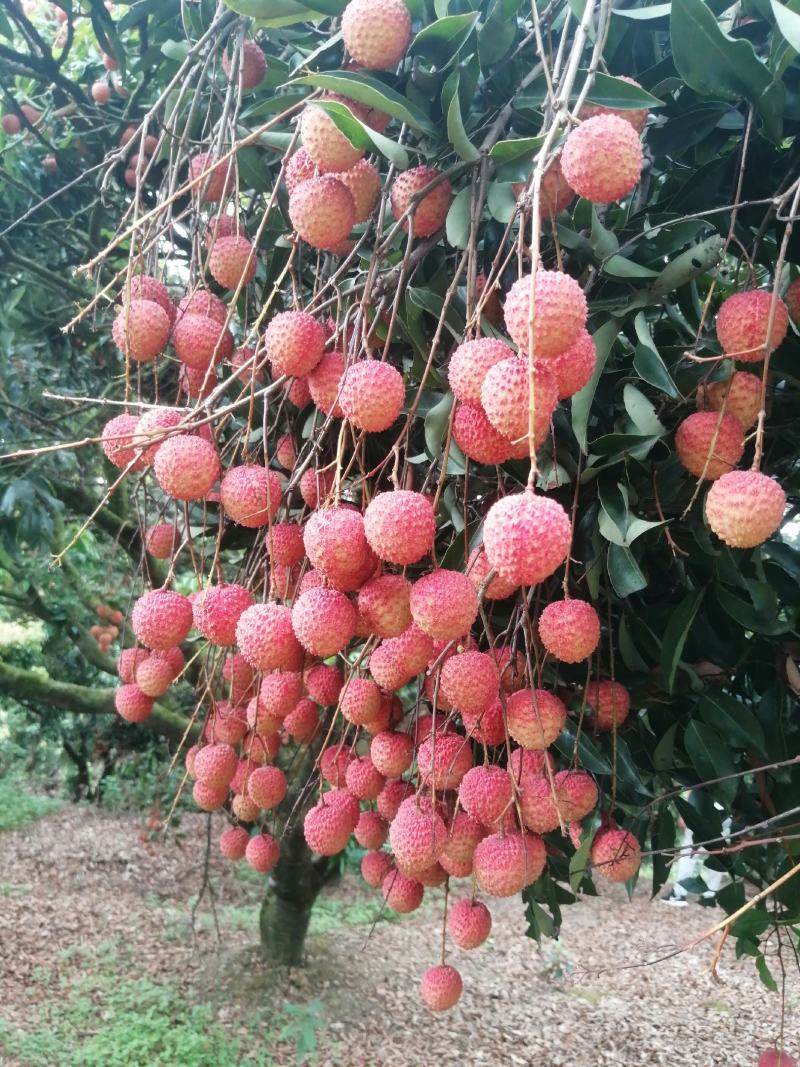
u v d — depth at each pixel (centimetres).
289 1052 158
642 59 49
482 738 50
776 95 42
